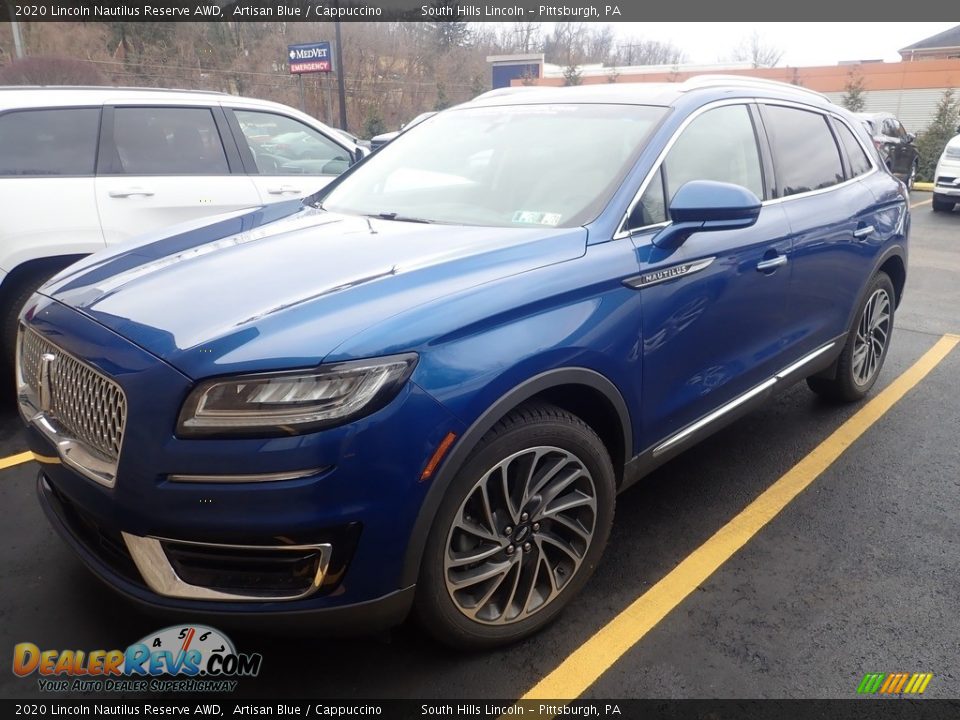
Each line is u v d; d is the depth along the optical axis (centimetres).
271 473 182
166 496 184
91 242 448
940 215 1391
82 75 2284
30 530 305
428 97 4066
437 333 199
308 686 227
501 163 309
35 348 237
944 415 443
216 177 505
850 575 286
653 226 273
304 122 566
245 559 190
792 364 364
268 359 185
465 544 218
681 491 350
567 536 250
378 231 273
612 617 260
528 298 222
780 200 346
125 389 190
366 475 187
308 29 3878
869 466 376
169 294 221
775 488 353
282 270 232
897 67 2783
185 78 3781
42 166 443
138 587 201
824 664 239
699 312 284
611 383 246
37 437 229
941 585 280
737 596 272
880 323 452
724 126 324
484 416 205
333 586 195
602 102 322
